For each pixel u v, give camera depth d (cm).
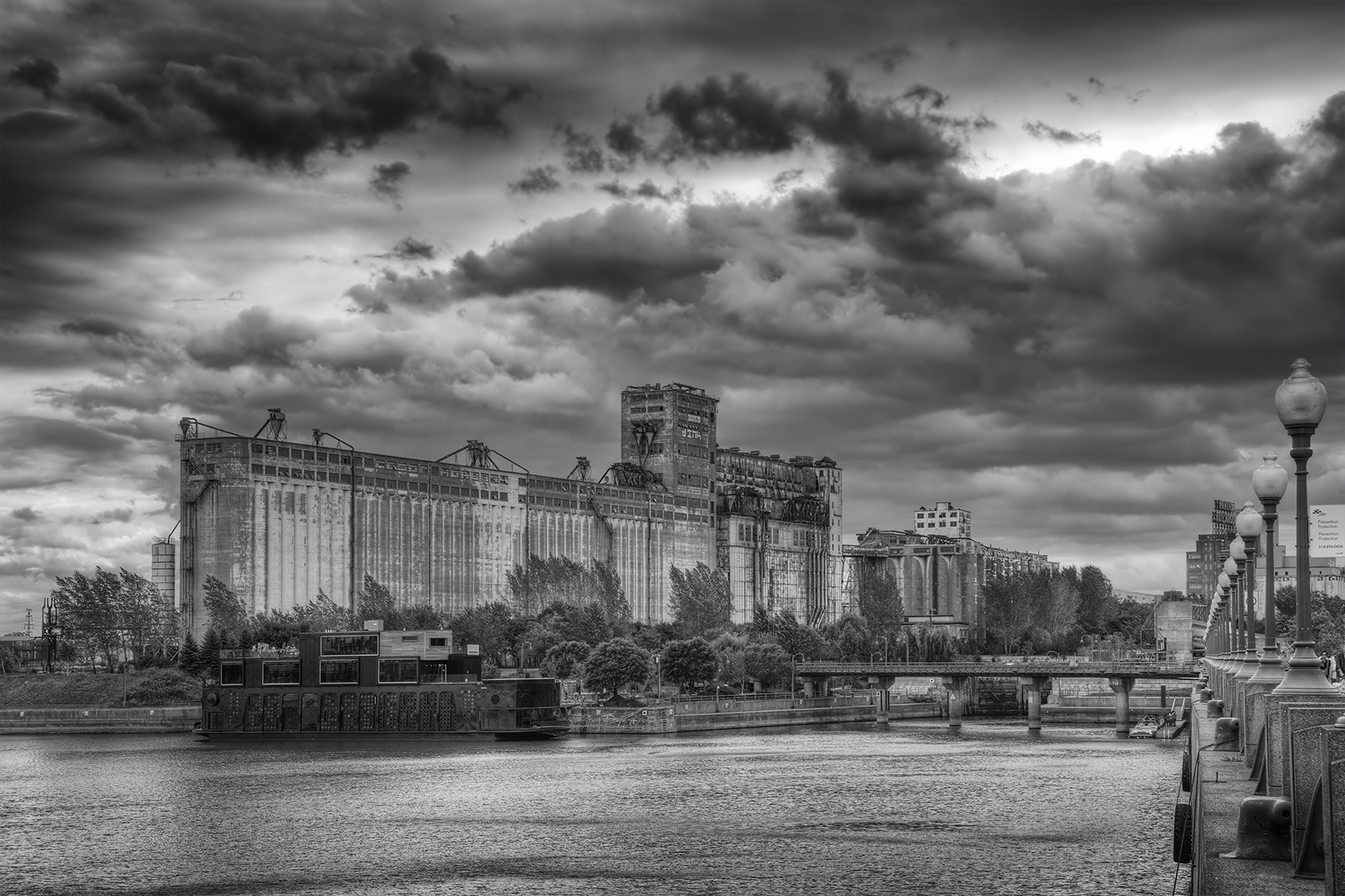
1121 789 15775
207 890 10431
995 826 12550
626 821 13438
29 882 11025
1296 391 4091
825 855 11000
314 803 15862
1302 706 3294
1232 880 2991
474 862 11238
